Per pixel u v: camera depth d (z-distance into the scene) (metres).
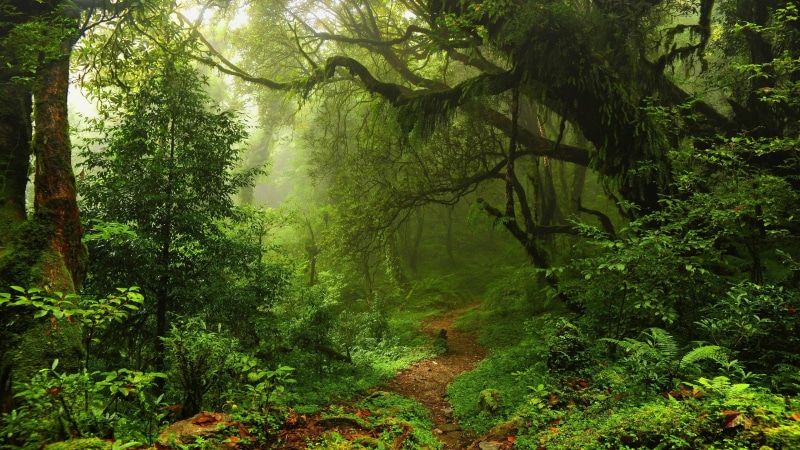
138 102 8.70
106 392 6.04
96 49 9.22
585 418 5.07
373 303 16.78
